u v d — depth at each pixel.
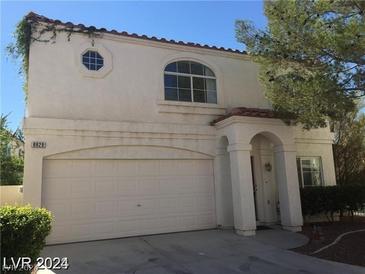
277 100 10.58
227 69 14.09
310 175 14.90
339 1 8.98
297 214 12.28
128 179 11.67
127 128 11.75
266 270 7.96
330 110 9.51
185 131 12.62
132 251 9.51
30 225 6.00
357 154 17.67
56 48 11.38
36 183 10.30
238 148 11.76
